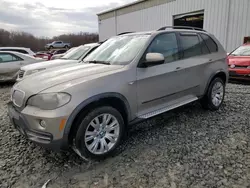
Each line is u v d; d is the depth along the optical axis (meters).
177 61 3.61
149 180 2.31
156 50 3.35
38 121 2.42
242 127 3.62
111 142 2.84
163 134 3.43
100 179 2.37
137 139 3.28
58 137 2.38
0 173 2.50
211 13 12.63
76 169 2.57
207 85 4.23
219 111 4.48
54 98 2.39
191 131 3.51
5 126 3.89
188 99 3.88
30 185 2.30
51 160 2.77
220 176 2.33
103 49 3.85
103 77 2.74
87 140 2.61
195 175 2.36
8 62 8.30
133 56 3.15
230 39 11.84
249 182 2.22
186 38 3.89
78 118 2.54
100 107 2.70
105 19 22.70
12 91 2.95
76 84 2.54
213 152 2.83
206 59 4.15
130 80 2.94
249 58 7.12
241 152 2.81
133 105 3.02
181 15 14.65
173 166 2.54
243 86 6.91
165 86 3.42
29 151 2.99
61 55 8.88
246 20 10.95
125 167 2.57
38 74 3.12
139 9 18.14
